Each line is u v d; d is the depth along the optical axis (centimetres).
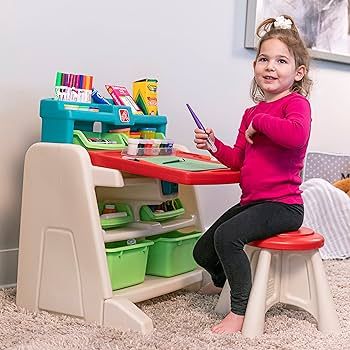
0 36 158
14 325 131
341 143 276
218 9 213
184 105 206
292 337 132
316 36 249
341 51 263
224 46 217
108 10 181
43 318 137
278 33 146
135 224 152
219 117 219
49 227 140
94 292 134
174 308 150
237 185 227
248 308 132
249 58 226
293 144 134
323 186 219
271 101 148
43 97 169
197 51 208
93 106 153
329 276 188
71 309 137
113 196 155
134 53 189
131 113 158
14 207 165
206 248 147
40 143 142
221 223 144
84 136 147
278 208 137
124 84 188
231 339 128
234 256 133
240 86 224
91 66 179
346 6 262
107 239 138
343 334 135
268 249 134
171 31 199
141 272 148
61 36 171
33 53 165
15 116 163
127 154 144
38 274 142
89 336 125
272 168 140
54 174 139
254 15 220
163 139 163
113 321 132
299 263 140
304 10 241
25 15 162
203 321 141
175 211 163
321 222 217
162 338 126
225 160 150
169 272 156
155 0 193
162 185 150
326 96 264
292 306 154
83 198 134
